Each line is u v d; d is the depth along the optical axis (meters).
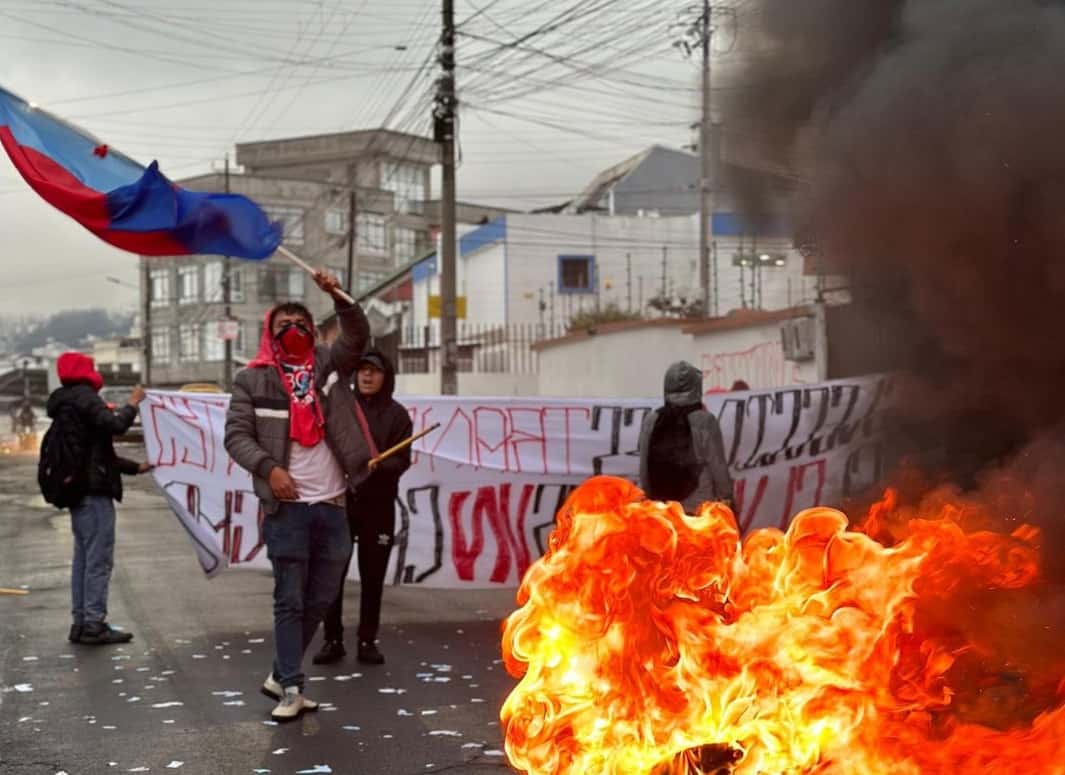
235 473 7.63
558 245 39.16
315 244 64.25
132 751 4.51
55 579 9.19
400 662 6.10
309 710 5.11
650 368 21.92
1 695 5.41
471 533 7.89
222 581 9.01
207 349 66.25
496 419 7.95
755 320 17.19
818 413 7.96
